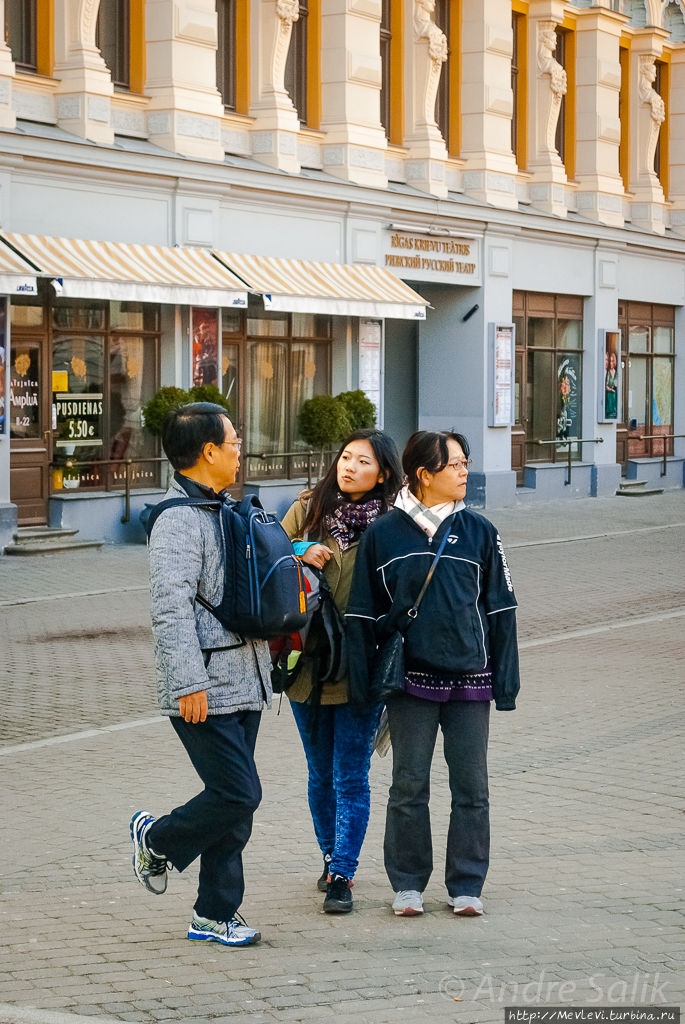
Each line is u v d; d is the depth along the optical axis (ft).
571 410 102.47
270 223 74.43
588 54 100.68
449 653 18.20
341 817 18.94
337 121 78.95
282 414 77.82
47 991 15.71
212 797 16.62
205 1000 15.38
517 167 95.96
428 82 84.79
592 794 25.21
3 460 61.31
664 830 22.71
